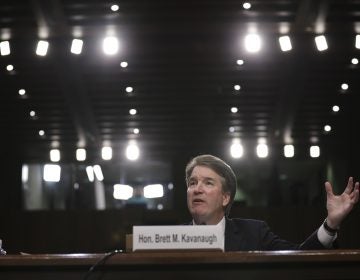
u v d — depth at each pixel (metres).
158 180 13.34
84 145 11.20
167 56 8.62
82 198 12.31
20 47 8.27
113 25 7.88
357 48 7.85
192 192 2.27
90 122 10.35
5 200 11.66
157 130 10.67
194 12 7.62
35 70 8.93
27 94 9.58
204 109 9.98
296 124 10.43
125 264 1.46
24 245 11.05
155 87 9.41
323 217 10.78
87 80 9.16
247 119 10.23
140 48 8.37
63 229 11.11
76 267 1.47
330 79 9.17
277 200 11.73
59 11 7.42
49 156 11.76
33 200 12.32
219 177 2.29
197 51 8.44
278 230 10.79
